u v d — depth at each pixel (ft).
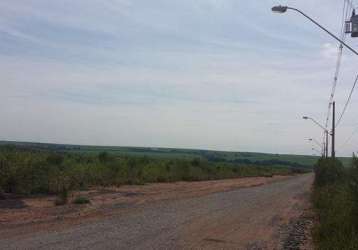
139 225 56.44
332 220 52.42
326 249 41.70
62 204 77.15
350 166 51.70
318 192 110.63
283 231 58.29
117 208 75.05
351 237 41.50
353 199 50.29
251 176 276.00
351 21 55.26
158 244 44.11
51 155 116.67
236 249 44.37
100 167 133.49
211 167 236.02
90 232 49.65
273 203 99.14
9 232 48.16
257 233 55.26
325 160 143.02
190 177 185.37
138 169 158.92
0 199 80.84
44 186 94.22
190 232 52.75
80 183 113.60
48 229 50.90
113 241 44.62
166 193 111.04
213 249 43.47
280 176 308.81
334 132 144.77
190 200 95.04
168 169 181.68
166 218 64.49
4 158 88.89
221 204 89.51
